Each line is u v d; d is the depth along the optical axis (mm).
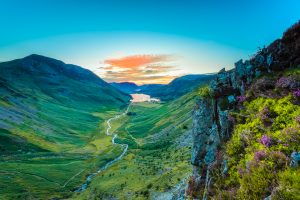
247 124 19172
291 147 14516
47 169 176000
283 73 21484
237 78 25531
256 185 13688
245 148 17250
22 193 136375
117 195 106375
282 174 12883
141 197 91438
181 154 147250
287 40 24172
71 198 125625
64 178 160125
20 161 194750
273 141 15742
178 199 57875
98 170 172875
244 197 13977
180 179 90375
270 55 23891
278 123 17266
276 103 18938
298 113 16719
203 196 20281
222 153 20094
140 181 114562
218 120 25047
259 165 14594
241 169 16156
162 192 86312
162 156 162625
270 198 12352
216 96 26219
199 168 25406
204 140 26234
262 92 21203
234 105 23422
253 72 24500
